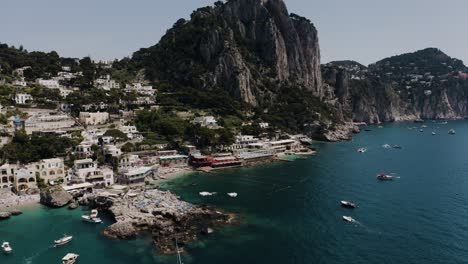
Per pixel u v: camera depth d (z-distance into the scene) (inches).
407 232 4827.8
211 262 4013.3
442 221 5201.8
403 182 7352.4
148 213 5221.5
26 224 4972.9
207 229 4758.9
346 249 4355.3
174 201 5738.2
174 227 4805.6
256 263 4008.4
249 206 5787.4
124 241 4498.0
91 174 6569.9
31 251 4244.6
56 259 4074.8
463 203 5984.3
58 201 5605.3
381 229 4923.7
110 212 5280.5
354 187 6948.8
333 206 5821.9
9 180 6166.3
